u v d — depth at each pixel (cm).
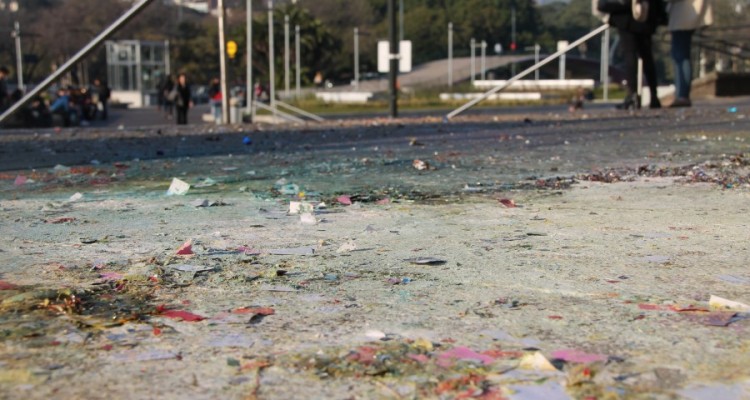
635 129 1323
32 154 1006
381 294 311
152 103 6875
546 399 209
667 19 2127
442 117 1928
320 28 7962
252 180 691
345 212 512
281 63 7700
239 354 245
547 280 332
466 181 670
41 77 8844
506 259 371
